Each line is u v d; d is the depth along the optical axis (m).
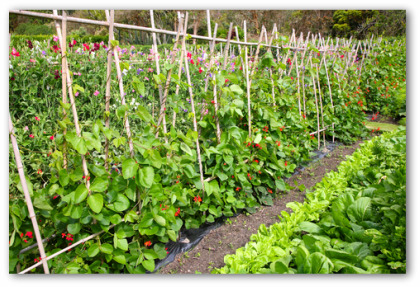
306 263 1.74
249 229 2.62
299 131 3.83
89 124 1.80
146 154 1.89
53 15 1.54
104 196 1.82
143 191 1.99
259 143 2.92
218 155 2.53
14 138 1.46
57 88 3.69
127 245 1.85
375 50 7.50
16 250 1.62
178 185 2.23
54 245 1.89
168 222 2.10
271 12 15.12
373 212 2.18
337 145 4.98
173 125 2.30
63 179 1.70
